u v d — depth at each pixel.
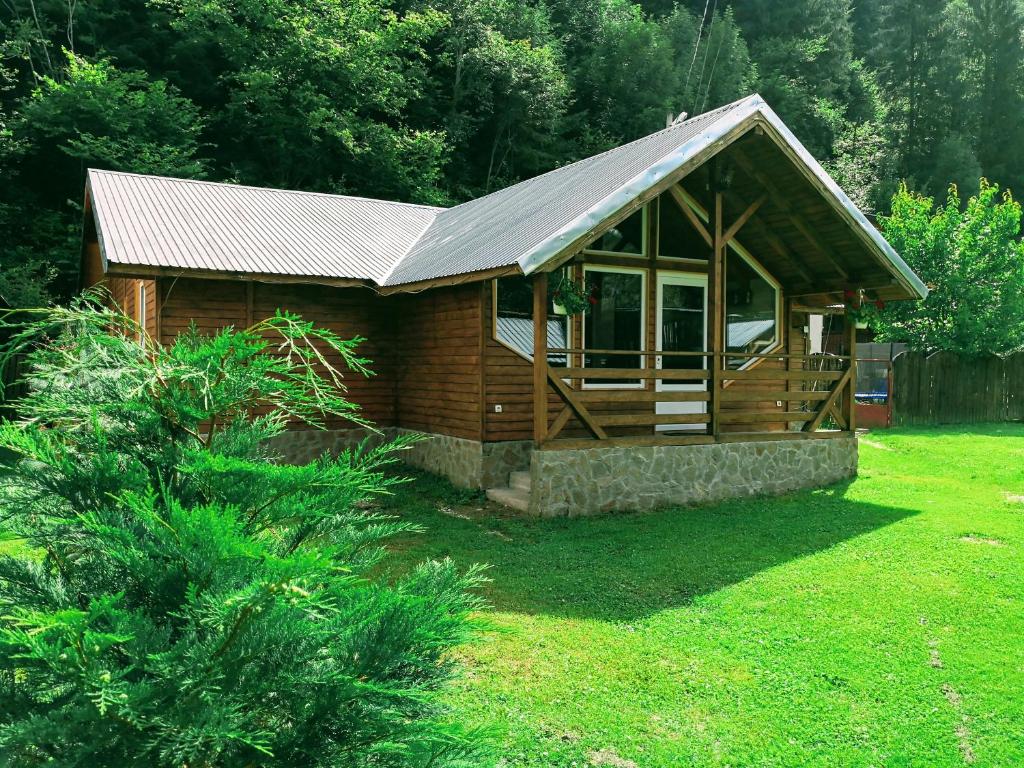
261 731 1.60
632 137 30.58
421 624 1.91
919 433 14.93
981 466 11.25
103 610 1.51
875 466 11.76
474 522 8.31
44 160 20.95
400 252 11.77
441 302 10.66
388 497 9.62
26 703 1.69
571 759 3.48
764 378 9.99
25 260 19.00
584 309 9.55
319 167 23.97
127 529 1.81
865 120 40.66
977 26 41.97
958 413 17.27
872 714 3.97
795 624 5.18
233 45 22.67
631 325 10.85
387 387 11.82
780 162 9.37
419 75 26.14
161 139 20.75
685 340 11.35
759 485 9.91
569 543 7.34
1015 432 15.25
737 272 11.75
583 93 31.14
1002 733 3.82
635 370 8.99
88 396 1.96
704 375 9.50
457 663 2.15
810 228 10.25
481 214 11.79
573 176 11.00
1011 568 6.43
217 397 2.07
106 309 2.10
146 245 9.53
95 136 20.00
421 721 1.91
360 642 1.87
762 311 12.02
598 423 8.80
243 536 1.73
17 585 1.84
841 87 40.19
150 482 1.92
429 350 10.98
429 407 11.03
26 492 1.86
